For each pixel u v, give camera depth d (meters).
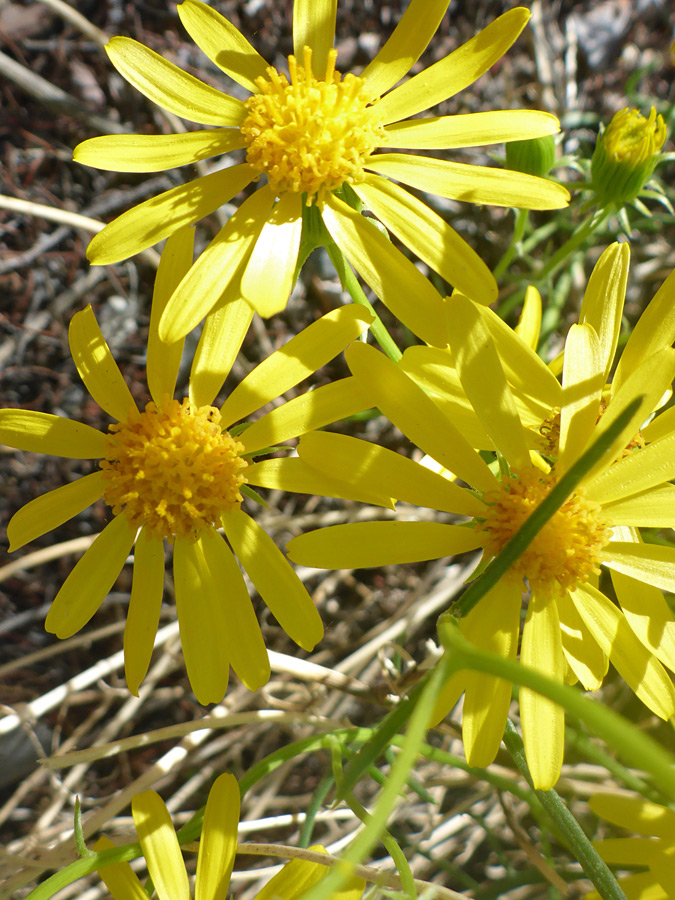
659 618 0.08
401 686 0.10
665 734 0.11
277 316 0.15
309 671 0.10
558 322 0.15
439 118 0.09
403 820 0.13
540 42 0.16
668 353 0.08
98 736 0.14
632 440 0.09
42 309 0.15
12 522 0.09
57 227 0.15
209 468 0.09
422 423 0.08
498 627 0.08
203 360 0.09
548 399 0.08
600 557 0.08
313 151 0.08
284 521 0.14
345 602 0.15
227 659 0.09
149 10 0.15
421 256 0.08
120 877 0.08
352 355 0.08
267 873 0.10
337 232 0.08
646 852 0.08
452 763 0.10
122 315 0.15
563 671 0.08
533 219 0.16
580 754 0.11
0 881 0.11
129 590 0.15
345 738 0.10
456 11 0.16
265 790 0.13
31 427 0.09
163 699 0.14
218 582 0.09
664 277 0.15
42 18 0.15
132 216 0.08
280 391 0.08
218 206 0.09
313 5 0.09
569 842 0.08
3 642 0.14
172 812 0.13
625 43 0.17
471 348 0.08
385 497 0.08
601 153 0.11
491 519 0.08
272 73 0.09
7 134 0.15
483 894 0.11
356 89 0.09
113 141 0.09
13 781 0.13
